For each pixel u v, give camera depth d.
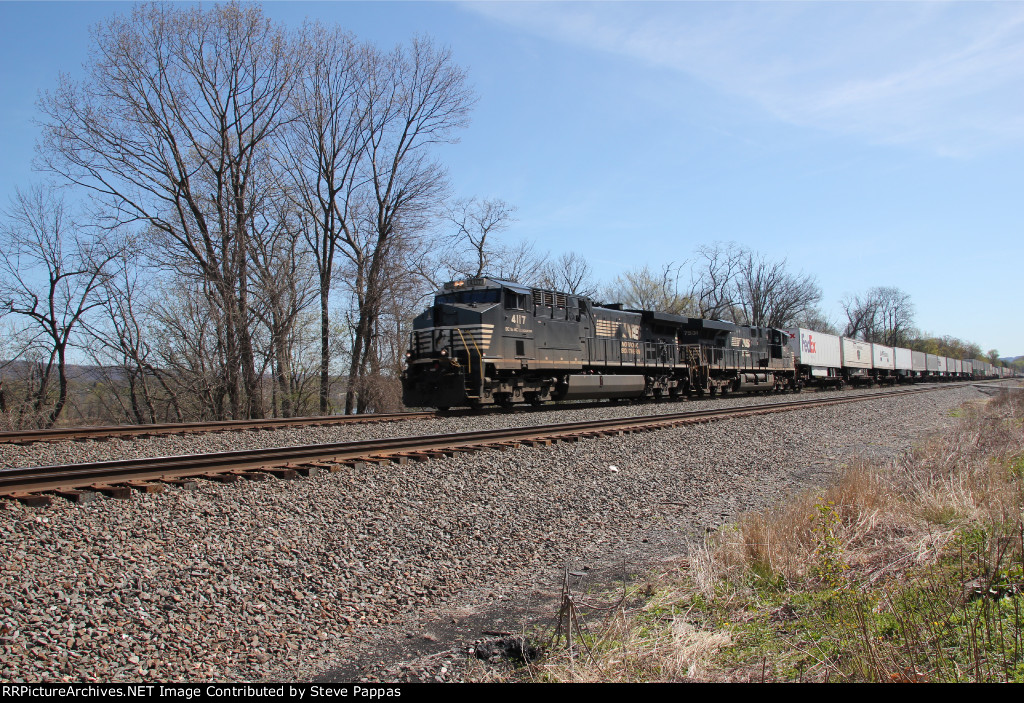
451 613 6.06
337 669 4.93
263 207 28.20
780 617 5.55
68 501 6.96
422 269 34.09
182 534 6.38
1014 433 14.54
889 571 5.95
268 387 30.91
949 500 7.96
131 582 5.43
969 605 4.92
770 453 14.55
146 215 26.17
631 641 5.15
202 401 28.91
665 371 29.05
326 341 30.62
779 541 7.03
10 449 11.57
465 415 19.94
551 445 12.31
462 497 8.73
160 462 8.71
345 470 9.17
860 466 10.55
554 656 5.06
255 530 6.76
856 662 4.33
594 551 7.96
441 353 20.12
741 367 34.84
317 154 30.41
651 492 10.53
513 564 7.27
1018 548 5.59
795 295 73.94
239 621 5.31
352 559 6.60
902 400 31.36
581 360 23.75
